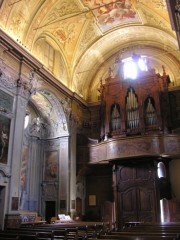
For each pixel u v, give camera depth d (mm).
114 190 16406
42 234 7293
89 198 18328
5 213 11078
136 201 15742
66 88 17000
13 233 7621
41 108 17766
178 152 14648
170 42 16984
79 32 17203
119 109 17391
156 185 15484
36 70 14289
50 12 14648
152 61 18891
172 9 6902
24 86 13281
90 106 19750
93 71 20281
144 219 15234
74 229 8391
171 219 14672
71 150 17125
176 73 17859
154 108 16516
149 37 18359
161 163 15719
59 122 17359
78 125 18516
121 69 19562
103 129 17672
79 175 17766
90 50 18609
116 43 19516
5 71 12242
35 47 15203
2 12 12484
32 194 16734
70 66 17984
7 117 11992
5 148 11609
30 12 13883
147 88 17016
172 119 16797
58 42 16859
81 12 15555
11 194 11445
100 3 15445
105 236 5809
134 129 16500
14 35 13320
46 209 16766
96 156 16812
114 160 16141
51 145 17703
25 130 17234
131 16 16672
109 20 17094
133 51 19531
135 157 15297
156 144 14867
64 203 15977
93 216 17734
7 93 12203
